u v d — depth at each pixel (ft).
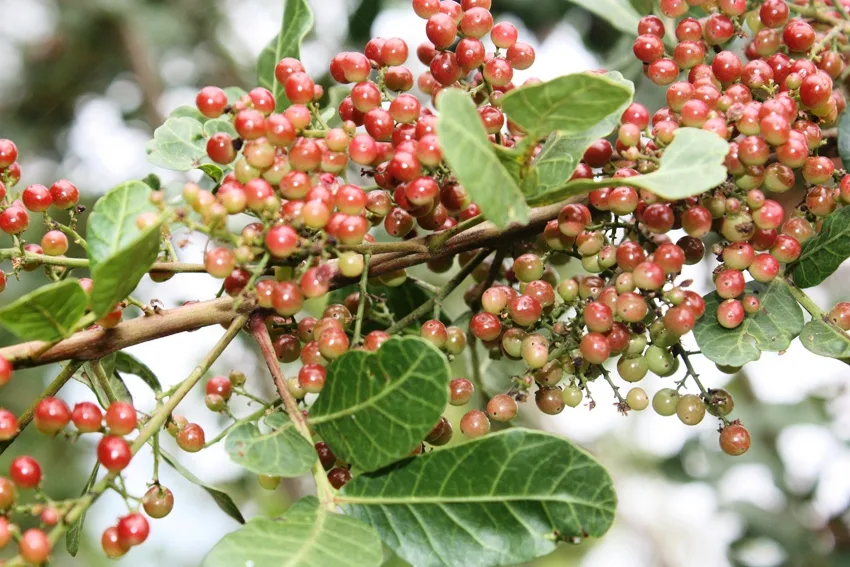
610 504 1.15
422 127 1.21
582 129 1.15
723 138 1.20
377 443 1.16
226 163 1.22
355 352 1.16
